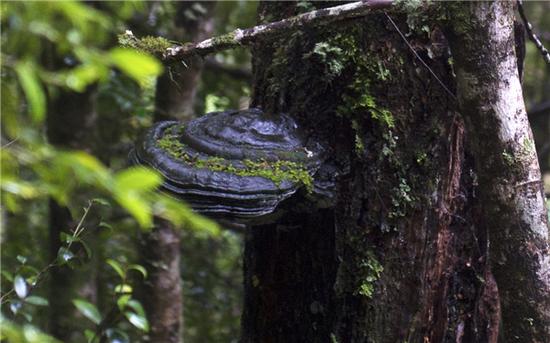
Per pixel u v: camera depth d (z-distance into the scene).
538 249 3.44
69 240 3.95
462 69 3.44
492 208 3.46
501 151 3.43
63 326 5.30
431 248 3.55
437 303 3.58
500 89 3.42
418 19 3.48
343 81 3.55
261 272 3.69
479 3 3.40
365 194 3.53
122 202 2.36
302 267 3.64
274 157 3.47
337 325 3.57
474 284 3.62
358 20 3.53
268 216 3.50
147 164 3.47
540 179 3.45
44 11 2.30
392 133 3.53
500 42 3.41
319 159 3.52
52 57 4.59
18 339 2.50
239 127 3.51
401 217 3.53
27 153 2.37
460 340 3.62
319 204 3.53
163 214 2.71
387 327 3.54
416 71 3.54
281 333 3.67
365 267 3.53
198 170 3.42
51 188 2.41
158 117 5.19
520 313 3.46
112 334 4.04
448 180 3.57
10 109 2.54
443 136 3.55
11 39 2.42
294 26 3.47
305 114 3.59
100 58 2.27
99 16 2.39
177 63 3.53
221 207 3.40
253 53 3.75
